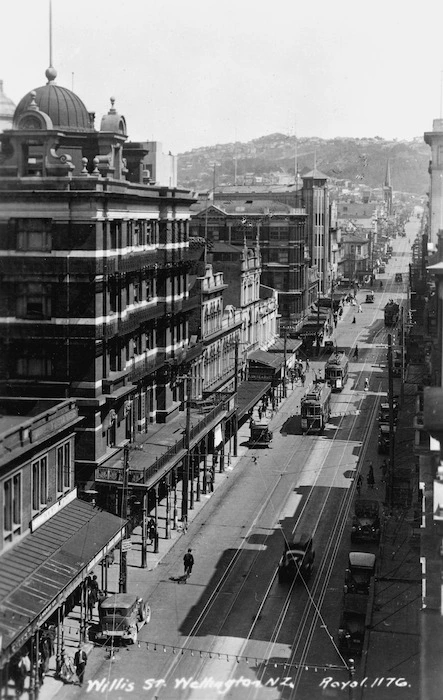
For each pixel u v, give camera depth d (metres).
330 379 102.19
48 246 49.72
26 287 50.16
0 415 45.50
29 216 49.38
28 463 39.25
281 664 37.41
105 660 37.88
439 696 29.72
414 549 51.09
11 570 36.22
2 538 37.00
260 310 104.19
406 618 40.25
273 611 42.94
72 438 45.09
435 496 28.06
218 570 48.22
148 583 46.38
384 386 105.12
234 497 61.81
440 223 59.09
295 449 76.12
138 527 54.75
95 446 49.81
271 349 105.31
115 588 45.41
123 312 53.88
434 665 30.00
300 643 39.44
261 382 88.69
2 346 50.41
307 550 47.31
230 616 42.34
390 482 60.38
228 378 82.88
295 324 127.31
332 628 40.97
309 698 34.53
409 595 43.09
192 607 43.31
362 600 41.00
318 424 81.88
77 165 54.62
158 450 54.81
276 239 130.50
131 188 55.38
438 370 36.62
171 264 62.06
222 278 85.50
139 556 50.25
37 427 40.00
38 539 39.59
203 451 71.19
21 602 34.31
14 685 33.78
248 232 131.62
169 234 62.38
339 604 43.78
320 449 76.06
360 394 100.50
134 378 55.38
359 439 79.62
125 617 39.31
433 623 30.23
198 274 76.69
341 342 137.88
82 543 40.75
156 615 42.44
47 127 49.78
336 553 50.88
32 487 40.19
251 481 66.00
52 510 42.34
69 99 55.84
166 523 53.12
